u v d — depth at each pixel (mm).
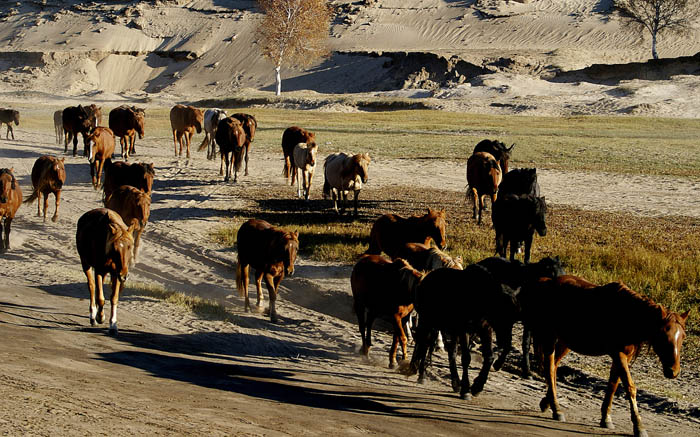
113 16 154500
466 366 9797
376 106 87125
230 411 7484
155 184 31984
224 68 133250
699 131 54781
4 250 20156
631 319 8383
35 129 54281
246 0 160250
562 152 42469
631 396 8539
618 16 132500
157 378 9188
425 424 8055
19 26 159625
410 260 12312
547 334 9320
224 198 28578
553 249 19297
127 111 36844
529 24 136125
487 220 23812
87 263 12961
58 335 11594
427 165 38438
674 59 94750
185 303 14992
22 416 6273
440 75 111625
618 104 76062
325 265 18625
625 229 22531
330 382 10320
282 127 58031
